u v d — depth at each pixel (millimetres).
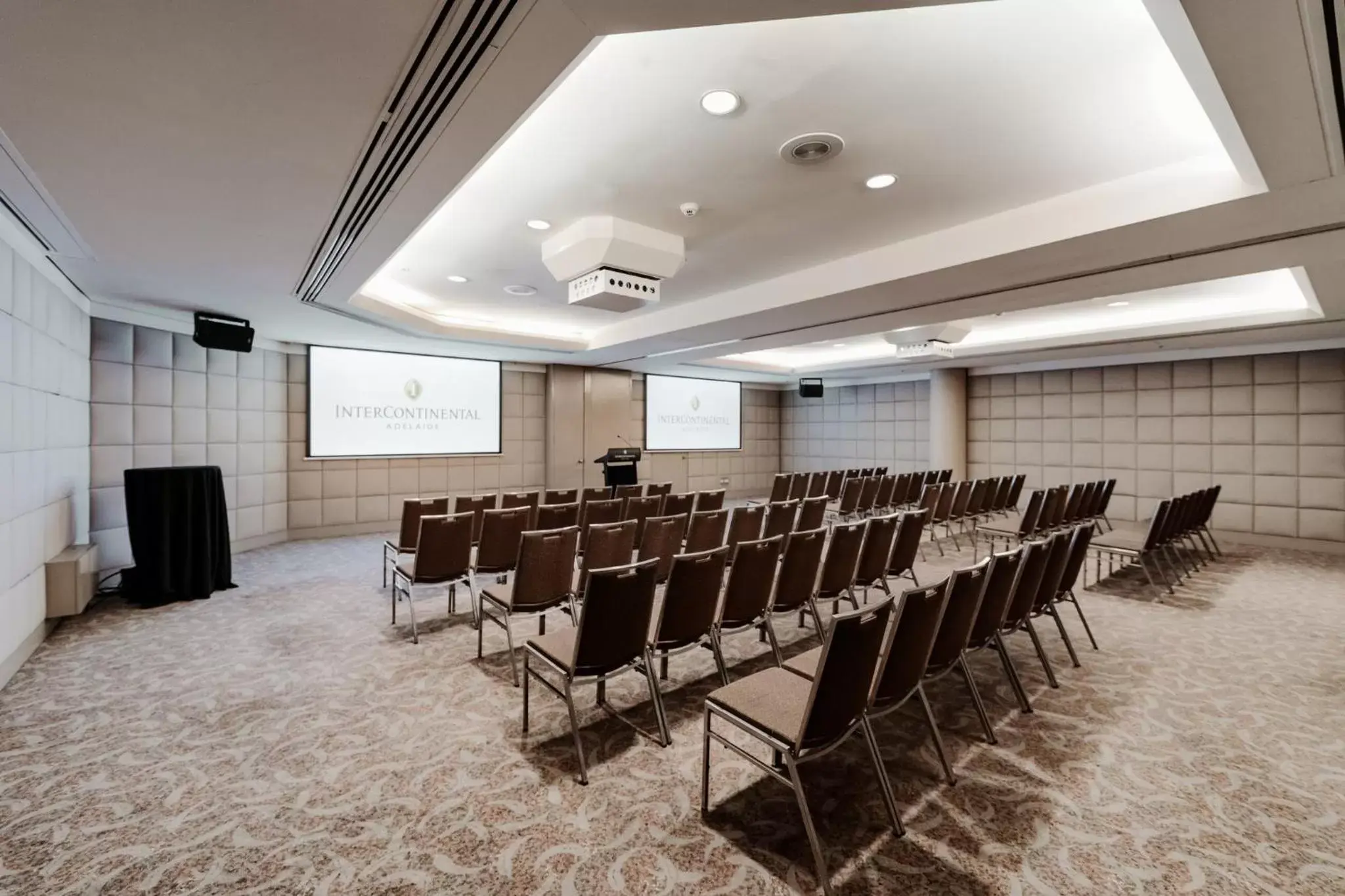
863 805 2189
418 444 8797
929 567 6191
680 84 2494
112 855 1914
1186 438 8398
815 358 11508
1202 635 4102
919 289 4887
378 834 2020
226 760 2473
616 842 1986
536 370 10180
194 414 6227
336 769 2408
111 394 5316
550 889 1772
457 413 9211
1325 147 2430
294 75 1955
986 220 3994
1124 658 3682
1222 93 2076
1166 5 1789
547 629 4133
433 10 1652
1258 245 3734
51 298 4117
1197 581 5727
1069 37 2211
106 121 2219
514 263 5070
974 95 2586
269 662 3539
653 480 11898
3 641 3273
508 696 3086
